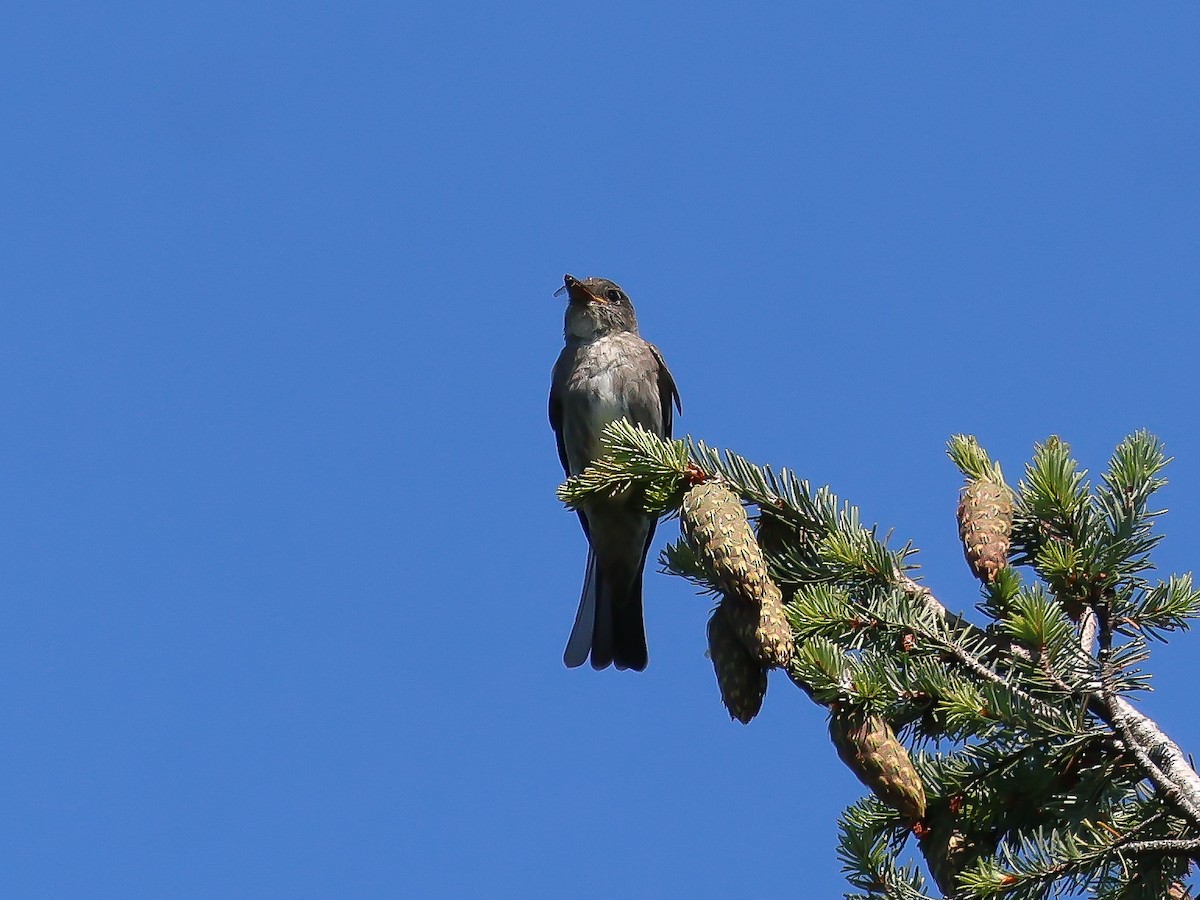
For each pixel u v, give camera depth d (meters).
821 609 7.27
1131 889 6.50
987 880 6.36
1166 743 6.53
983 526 7.30
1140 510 7.50
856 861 7.13
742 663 7.62
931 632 7.13
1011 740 6.81
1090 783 6.72
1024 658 7.12
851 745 6.72
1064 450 7.64
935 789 7.07
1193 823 6.21
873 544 7.84
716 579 7.36
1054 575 7.17
